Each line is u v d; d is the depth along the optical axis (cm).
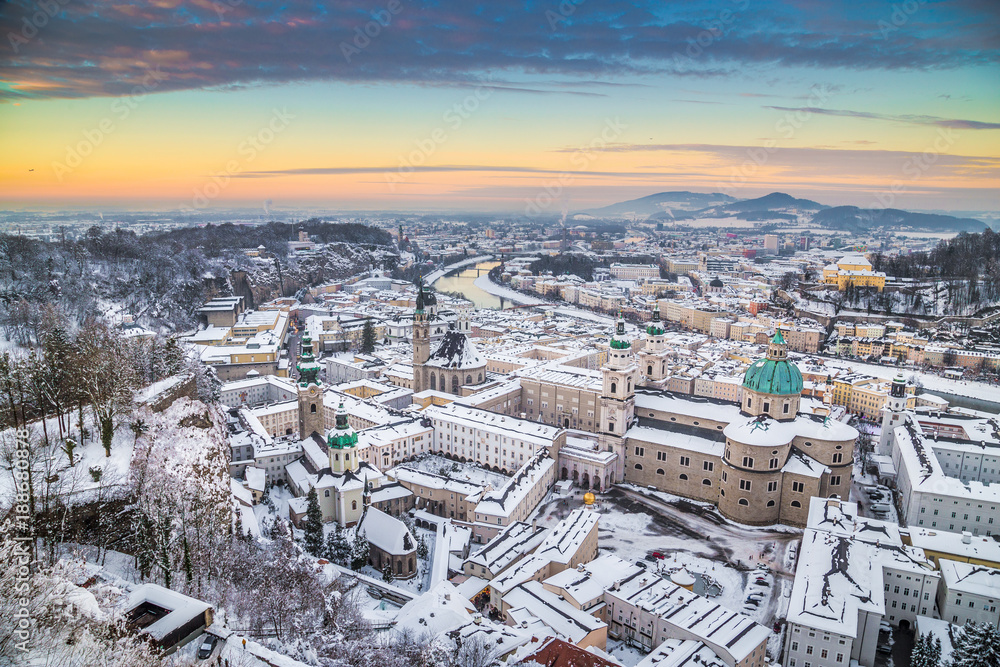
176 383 18275
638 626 15175
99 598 9194
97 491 11669
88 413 15025
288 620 11606
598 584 16125
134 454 13288
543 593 15475
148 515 11794
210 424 17812
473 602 16312
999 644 12469
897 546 16762
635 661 14662
